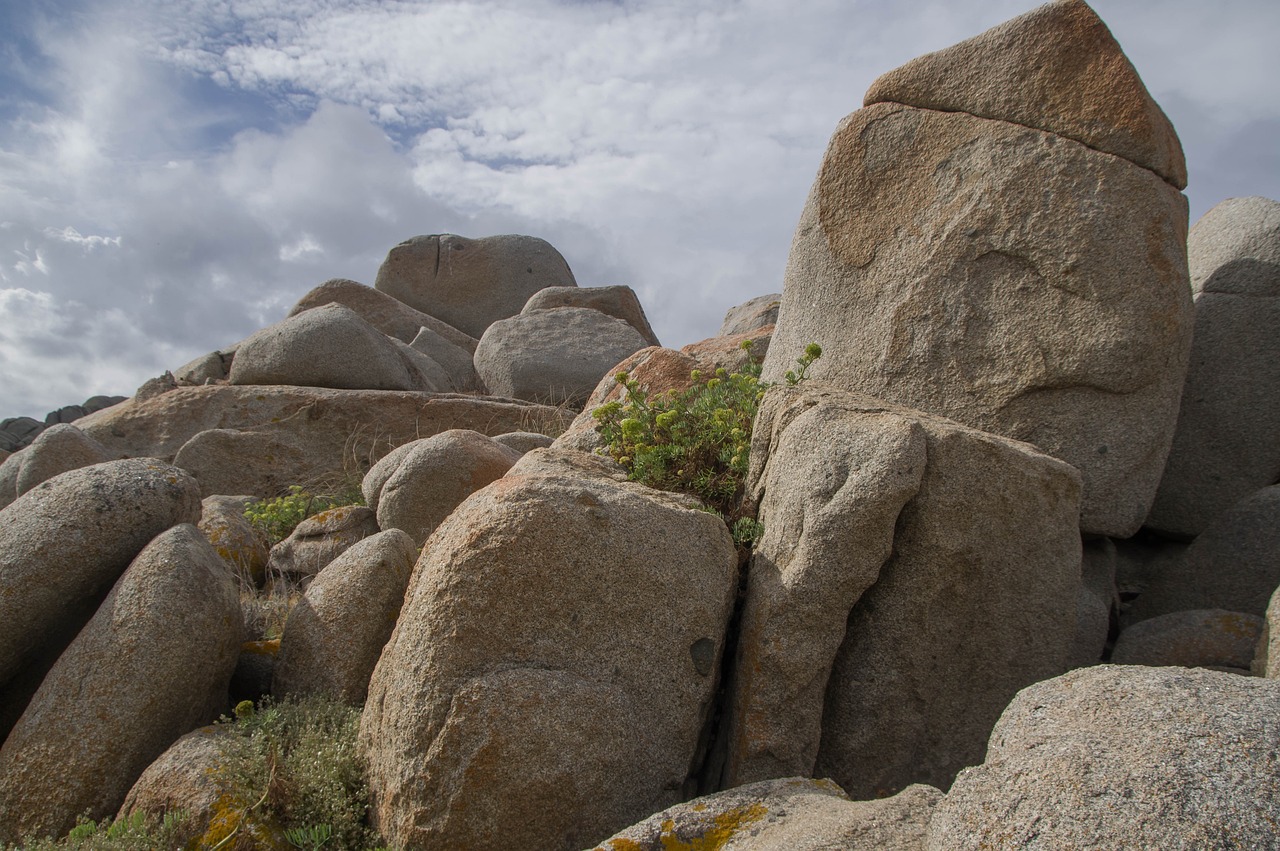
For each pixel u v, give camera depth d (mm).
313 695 3969
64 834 3436
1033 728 2133
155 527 4199
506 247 16625
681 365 6402
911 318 4652
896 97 4949
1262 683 2090
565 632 3223
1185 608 4543
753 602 3586
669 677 3336
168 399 9555
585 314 11719
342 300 13766
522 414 9406
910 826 2396
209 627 3854
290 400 9328
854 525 3367
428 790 3002
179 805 3256
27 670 4098
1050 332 4344
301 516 8047
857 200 4965
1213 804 1806
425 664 3125
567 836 3023
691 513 3549
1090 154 4371
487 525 3236
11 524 4008
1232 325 5133
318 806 3254
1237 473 5031
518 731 3000
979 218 4543
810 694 3404
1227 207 5520
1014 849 1917
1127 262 4270
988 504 3447
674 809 2768
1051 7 4543
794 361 5156
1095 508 4320
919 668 3482
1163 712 2016
